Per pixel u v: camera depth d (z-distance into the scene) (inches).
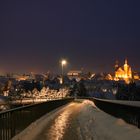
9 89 4498.0
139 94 4766.2
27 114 861.2
